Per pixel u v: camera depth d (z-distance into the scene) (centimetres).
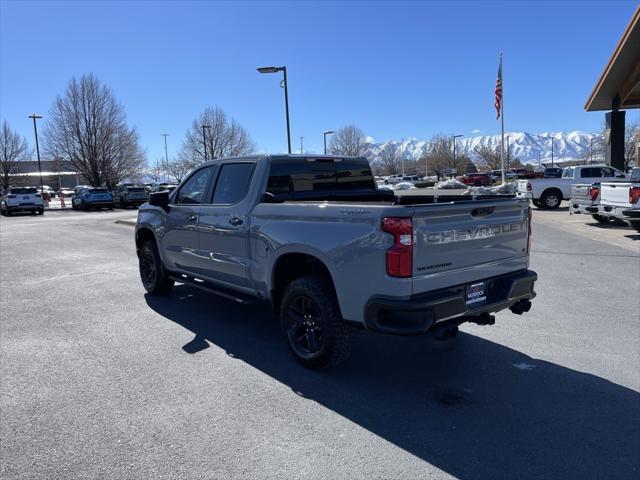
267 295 493
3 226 2144
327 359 436
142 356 492
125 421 363
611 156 2258
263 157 517
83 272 938
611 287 754
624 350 495
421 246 372
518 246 459
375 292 379
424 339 538
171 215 641
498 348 507
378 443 333
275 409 381
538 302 675
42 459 315
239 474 299
